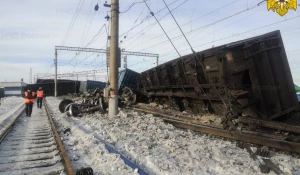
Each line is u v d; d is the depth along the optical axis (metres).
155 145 7.45
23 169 5.79
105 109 16.33
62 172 5.42
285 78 9.36
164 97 17.91
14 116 18.67
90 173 4.86
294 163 5.72
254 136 6.99
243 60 9.56
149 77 19.61
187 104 14.23
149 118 12.35
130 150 6.90
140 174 4.86
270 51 9.32
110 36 14.53
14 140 9.09
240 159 5.98
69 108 15.66
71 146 7.74
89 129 10.32
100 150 6.54
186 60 13.13
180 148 6.94
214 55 10.77
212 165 5.66
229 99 8.98
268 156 6.13
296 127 6.74
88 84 43.44
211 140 8.00
